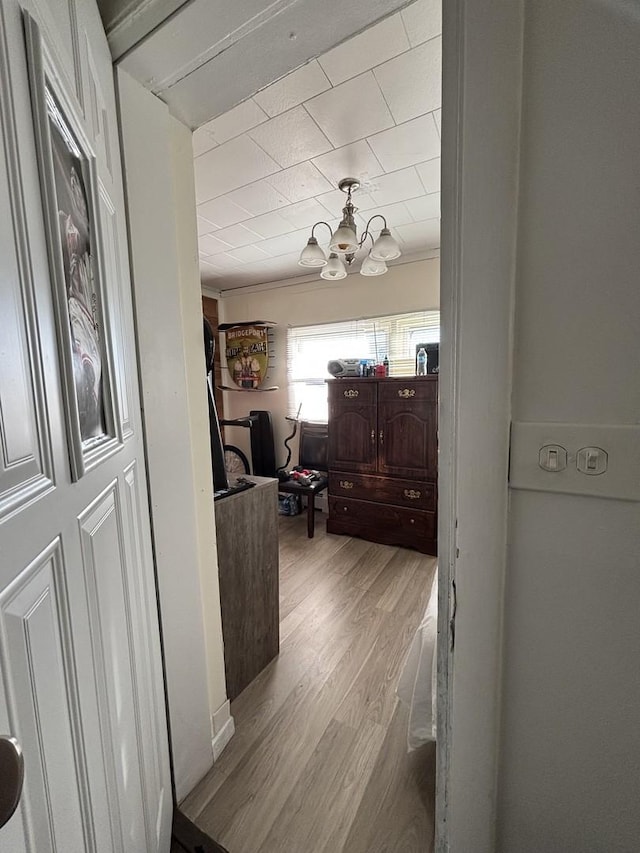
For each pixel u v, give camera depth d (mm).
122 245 878
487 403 638
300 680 1653
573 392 591
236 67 902
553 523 628
